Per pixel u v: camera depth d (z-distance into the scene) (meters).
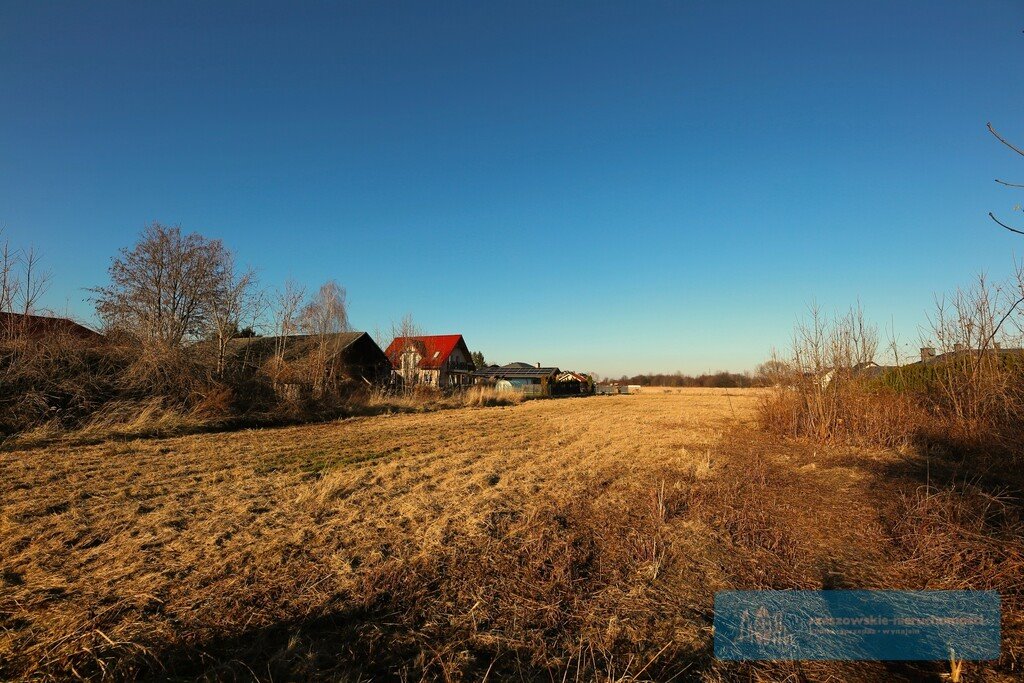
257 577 4.70
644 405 32.59
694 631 3.98
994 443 9.64
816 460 10.38
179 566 4.91
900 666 3.62
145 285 27.14
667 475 9.13
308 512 6.71
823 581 4.83
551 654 3.68
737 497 7.47
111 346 16.78
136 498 7.30
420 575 4.78
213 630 3.80
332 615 4.05
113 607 4.06
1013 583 4.56
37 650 3.48
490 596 4.44
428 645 3.71
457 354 52.25
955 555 5.00
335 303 31.61
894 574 4.96
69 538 5.63
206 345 20.08
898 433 11.61
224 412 16.34
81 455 10.49
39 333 15.34
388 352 35.88
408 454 11.27
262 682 3.22
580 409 27.70
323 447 12.17
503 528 6.16
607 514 6.77
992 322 11.06
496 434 15.13
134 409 14.51
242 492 7.70
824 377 13.97
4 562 5.00
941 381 12.12
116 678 3.21
